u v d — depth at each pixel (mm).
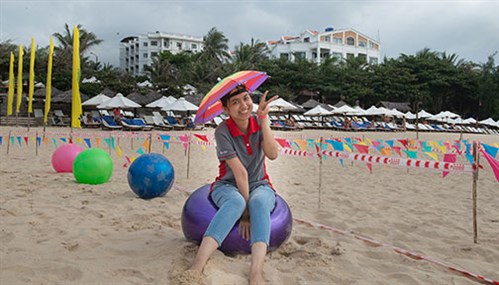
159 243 3680
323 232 4332
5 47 41000
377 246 3877
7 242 3656
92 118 26766
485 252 3781
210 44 60312
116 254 3385
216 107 3518
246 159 3348
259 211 3041
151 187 5727
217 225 2963
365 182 7996
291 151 6895
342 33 75812
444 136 30375
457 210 5605
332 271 3092
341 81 52812
